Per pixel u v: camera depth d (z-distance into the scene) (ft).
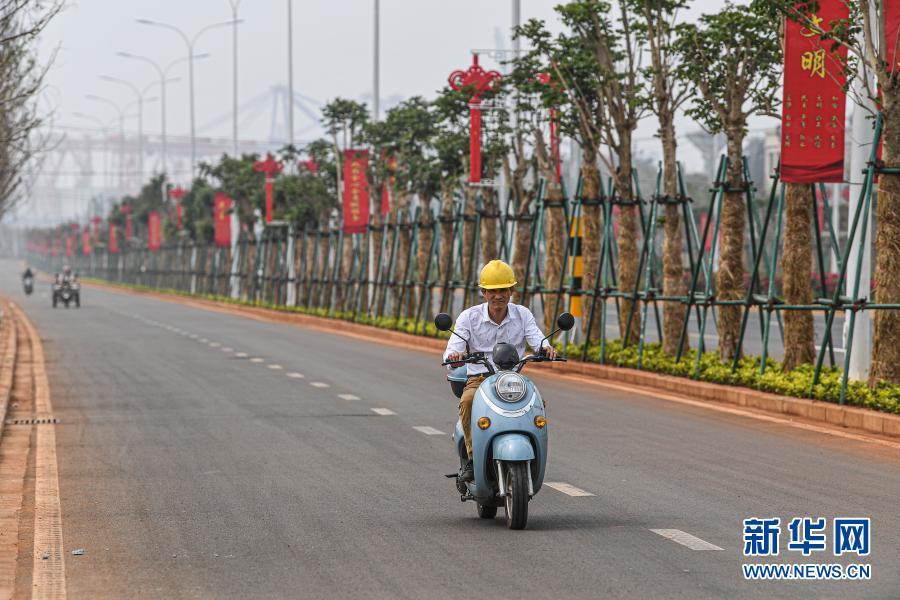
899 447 100.94
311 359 202.80
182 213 607.37
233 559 63.62
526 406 69.62
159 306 485.97
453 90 224.94
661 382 149.28
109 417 126.93
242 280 480.23
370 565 61.82
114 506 78.64
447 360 71.36
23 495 83.92
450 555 63.72
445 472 91.30
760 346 212.64
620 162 172.35
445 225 262.88
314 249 363.56
